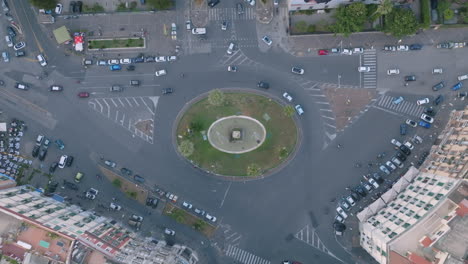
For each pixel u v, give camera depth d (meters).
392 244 73.50
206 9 93.25
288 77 93.50
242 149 93.69
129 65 93.62
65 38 91.81
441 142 88.62
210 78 93.88
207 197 94.19
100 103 94.38
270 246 93.56
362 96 93.00
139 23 93.56
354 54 92.75
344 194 93.00
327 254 92.94
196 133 93.56
